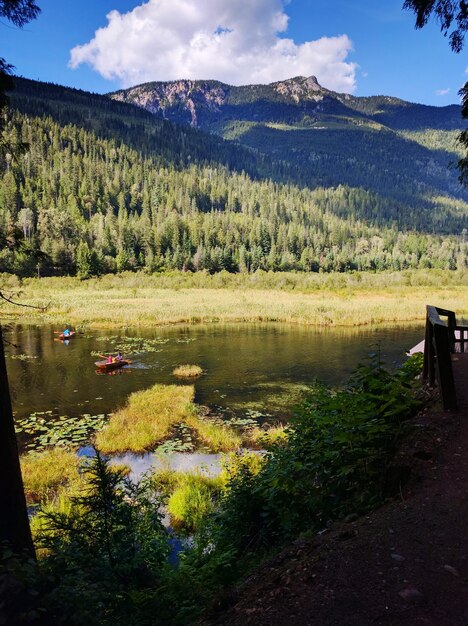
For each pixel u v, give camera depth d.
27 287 70.38
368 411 5.14
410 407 5.54
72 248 90.50
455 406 5.48
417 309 54.38
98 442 16.69
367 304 59.78
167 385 24.66
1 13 5.63
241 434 17.69
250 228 140.62
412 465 4.44
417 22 7.80
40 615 3.68
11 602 3.56
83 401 22.08
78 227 112.50
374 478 4.69
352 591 2.87
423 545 3.26
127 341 38.50
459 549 3.16
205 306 57.09
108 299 63.72
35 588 3.80
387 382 5.76
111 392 23.61
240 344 37.22
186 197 167.62
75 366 29.45
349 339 38.88
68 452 15.95
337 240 161.75
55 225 101.19
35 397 22.67
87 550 5.52
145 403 20.94
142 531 7.30
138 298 66.31
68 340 38.78
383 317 50.62
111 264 97.75
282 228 145.75
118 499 6.09
